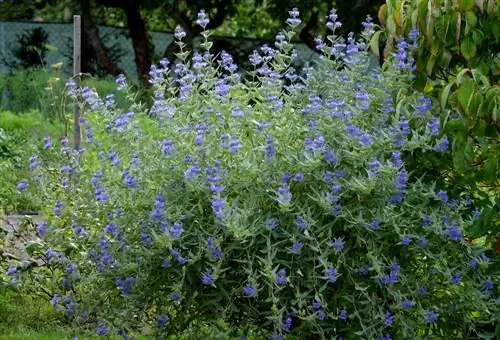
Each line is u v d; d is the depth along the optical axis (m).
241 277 4.26
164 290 4.36
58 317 5.56
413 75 4.80
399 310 4.16
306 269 4.17
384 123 4.47
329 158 4.21
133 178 4.35
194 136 4.48
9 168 9.36
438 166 4.61
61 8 20.66
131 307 4.39
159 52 19.30
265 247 4.14
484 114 4.39
